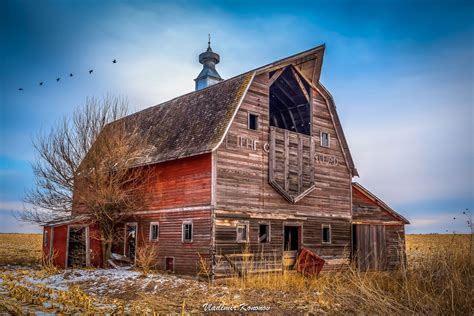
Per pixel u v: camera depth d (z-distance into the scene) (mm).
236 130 21672
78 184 24750
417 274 14055
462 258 12625
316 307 14562
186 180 21922
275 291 17656
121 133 25219
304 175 24016
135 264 23750
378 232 27047
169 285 18359
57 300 14062
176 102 27469
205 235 20328
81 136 25000
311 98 25297
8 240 60906
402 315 11820
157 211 23422
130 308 13648
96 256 25375
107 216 24672
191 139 22297
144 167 24734
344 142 26844
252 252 21297
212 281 19422
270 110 27531
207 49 33094
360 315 12523
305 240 23812
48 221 26188
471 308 11234
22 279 20000
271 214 22422
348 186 26797
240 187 21375
